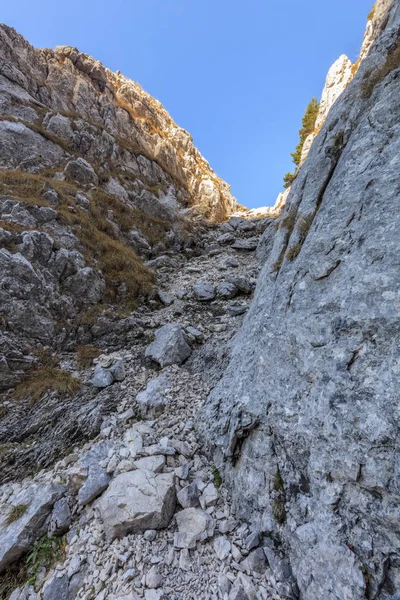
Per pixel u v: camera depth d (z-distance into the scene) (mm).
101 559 5715
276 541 5746
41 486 7164
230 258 22156
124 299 15633
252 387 7820
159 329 13234
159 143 40188
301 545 5227
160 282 18984
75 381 10328
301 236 9898
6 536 6148
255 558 5492
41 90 30734
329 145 11008
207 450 7871
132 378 10805
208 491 6898
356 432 5102
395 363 5109
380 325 5598
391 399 4891
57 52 36844
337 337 6250
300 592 4930
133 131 38219
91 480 7113
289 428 6230
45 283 12438
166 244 24500
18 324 10984
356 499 4863
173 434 8422
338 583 4520
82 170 24047
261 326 9109
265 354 8055
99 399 9703
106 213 22359
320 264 7816
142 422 8891
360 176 8281
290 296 8383
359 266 6656
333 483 5203
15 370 10102
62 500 6879
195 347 12570
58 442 8383
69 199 18734
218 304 16078
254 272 19156
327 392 5855
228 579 5203
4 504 6938
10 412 9055
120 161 30750
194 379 10625
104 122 35062
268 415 6848
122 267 17156
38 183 18391
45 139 24578
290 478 6008
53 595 5270
